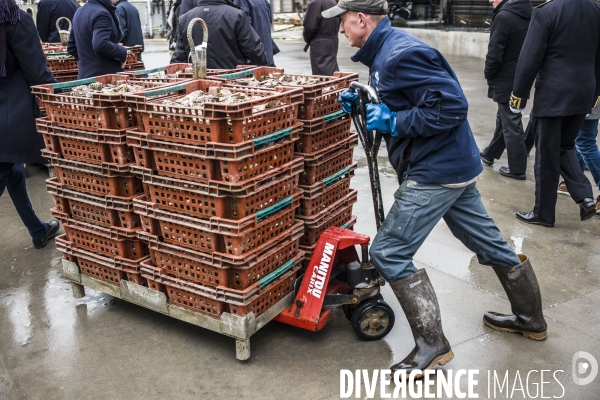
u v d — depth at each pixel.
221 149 2.46
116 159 2.89
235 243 2.59
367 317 2.97
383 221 2.89
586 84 4.05
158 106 2.60
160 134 2.66
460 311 3.30
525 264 2.94
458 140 2.56
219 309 2.80
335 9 2.61
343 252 3.19
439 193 2.61
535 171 4.41
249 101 2.46
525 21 5.05
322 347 2.99
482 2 16.53
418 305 2.67
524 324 3.01
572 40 3.95
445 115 2.40
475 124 7.51
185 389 2.67
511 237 4.29
